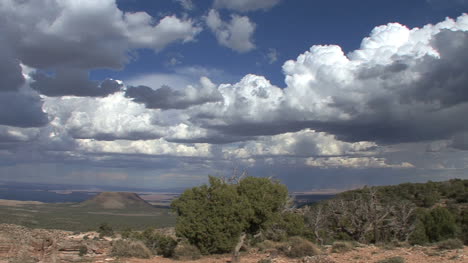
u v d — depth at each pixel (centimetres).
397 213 5119
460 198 7425
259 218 3192
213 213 2927
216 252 2939
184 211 2978
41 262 2381
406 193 8538
